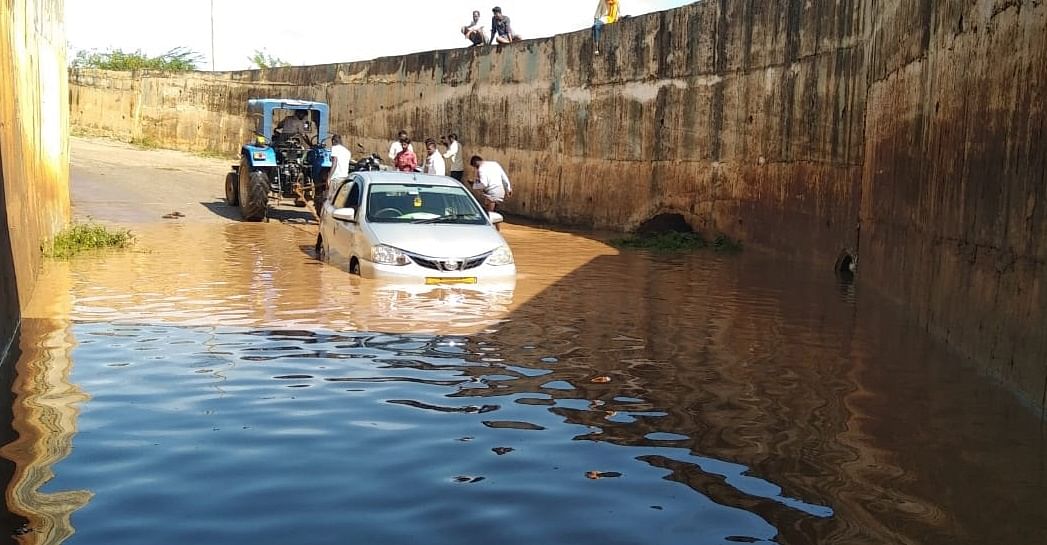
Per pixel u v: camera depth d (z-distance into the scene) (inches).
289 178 751.1
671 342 300.7
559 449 189.0
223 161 1323.8
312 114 810.2
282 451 184.5
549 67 853.8
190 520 149.8
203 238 598.2
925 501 163.5
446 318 332.8
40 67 451.2
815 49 556.7
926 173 354.3
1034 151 237.9
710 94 682.2
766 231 620.7
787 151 593.3
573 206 829.8
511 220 853.2
